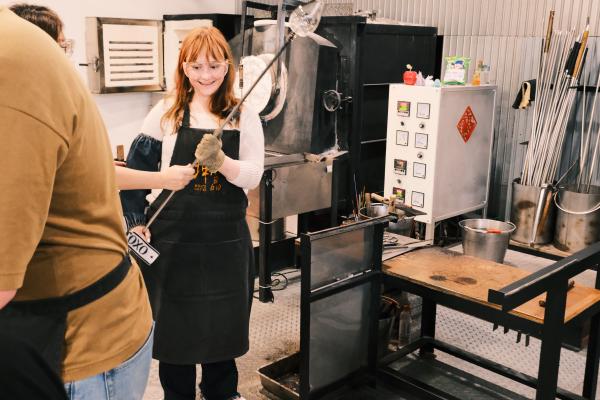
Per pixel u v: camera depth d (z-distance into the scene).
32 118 0.91
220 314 2.16
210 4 5.21
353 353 2.46
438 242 4.31
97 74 4.26
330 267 2.26
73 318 1.07
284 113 3.86
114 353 1.13
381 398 2.53
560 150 4.08
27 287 1.04
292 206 3.62
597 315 2.36
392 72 4.50
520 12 4.35
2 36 0.92
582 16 4.08
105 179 1.10
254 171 2.11
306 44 3.69
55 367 1.04
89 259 1.08
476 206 4.38
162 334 2.16
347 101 4.04
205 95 2.10
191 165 1.99
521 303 1.80
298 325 3.24
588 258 2.08
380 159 4.68
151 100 4.96
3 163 0.89
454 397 2.36
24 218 0.91
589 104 4.09
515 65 4.43
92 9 4.46
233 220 2.13
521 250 4.02
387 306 2.82
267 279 3.53
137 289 1.23
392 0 5.01
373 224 2.31
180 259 2.10
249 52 3.93
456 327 3.22
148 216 2.17
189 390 2.26
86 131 1.03
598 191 4.07
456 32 4.70
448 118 3.94
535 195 4.04
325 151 3.88
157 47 4.57
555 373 2.07
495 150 4.63
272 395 2.55
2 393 0.61
